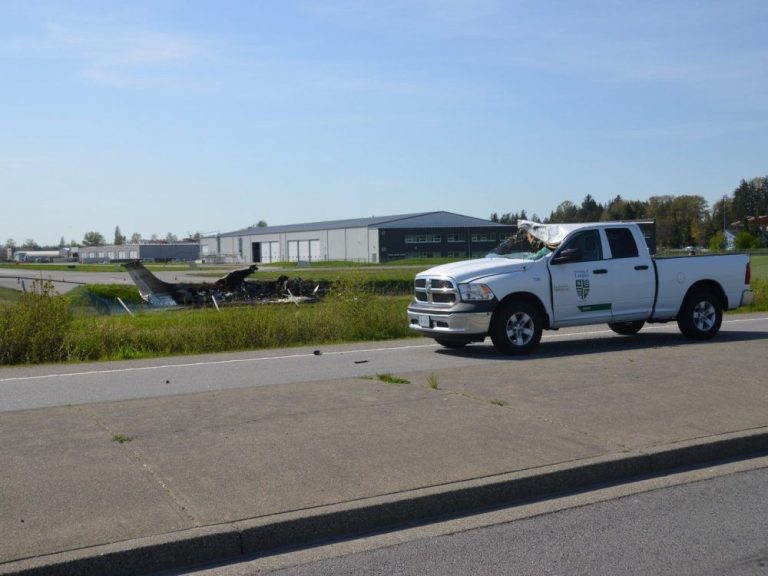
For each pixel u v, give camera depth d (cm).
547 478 662
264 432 770
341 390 972
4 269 8888
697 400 902
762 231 10362
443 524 600
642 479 703
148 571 517
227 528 545
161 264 11612
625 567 527
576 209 11662
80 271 7925
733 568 527
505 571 520
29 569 486
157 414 844
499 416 831
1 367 1463
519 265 1399
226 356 1548
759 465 744
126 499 593
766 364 1122
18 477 638
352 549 555
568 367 1116
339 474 652
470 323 1369
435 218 10050
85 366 1437
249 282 3856
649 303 1487
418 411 854
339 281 2095
